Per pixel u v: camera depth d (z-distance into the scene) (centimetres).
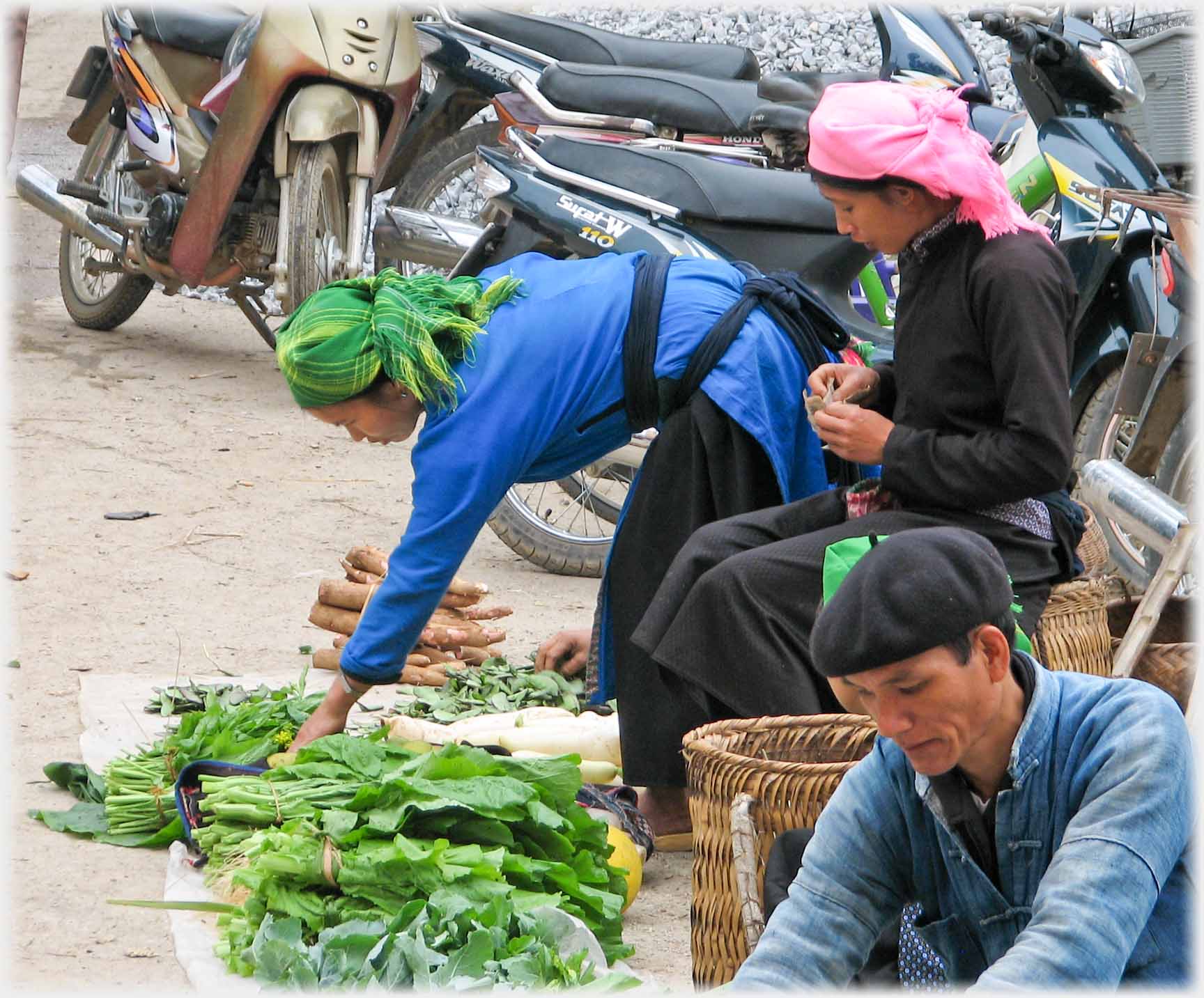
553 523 1087
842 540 500
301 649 816
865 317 888
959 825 346
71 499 1045
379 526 1044
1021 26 889
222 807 536
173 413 1241
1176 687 566
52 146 1831
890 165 513
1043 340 509
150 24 1209
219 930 505
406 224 1184
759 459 626
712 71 1139
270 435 1211
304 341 569
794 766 437
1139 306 842
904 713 322
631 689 623
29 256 1655
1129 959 335
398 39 1182
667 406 617
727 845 447
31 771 651
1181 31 953
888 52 911
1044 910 323
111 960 495
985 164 521
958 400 532
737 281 640
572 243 873
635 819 595
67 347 1395
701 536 578
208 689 720
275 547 989
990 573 323
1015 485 514
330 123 1142
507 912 459
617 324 610
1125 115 970
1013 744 338
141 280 1386
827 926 355
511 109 1067
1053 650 556
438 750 573
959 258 526
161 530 1003
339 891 500
